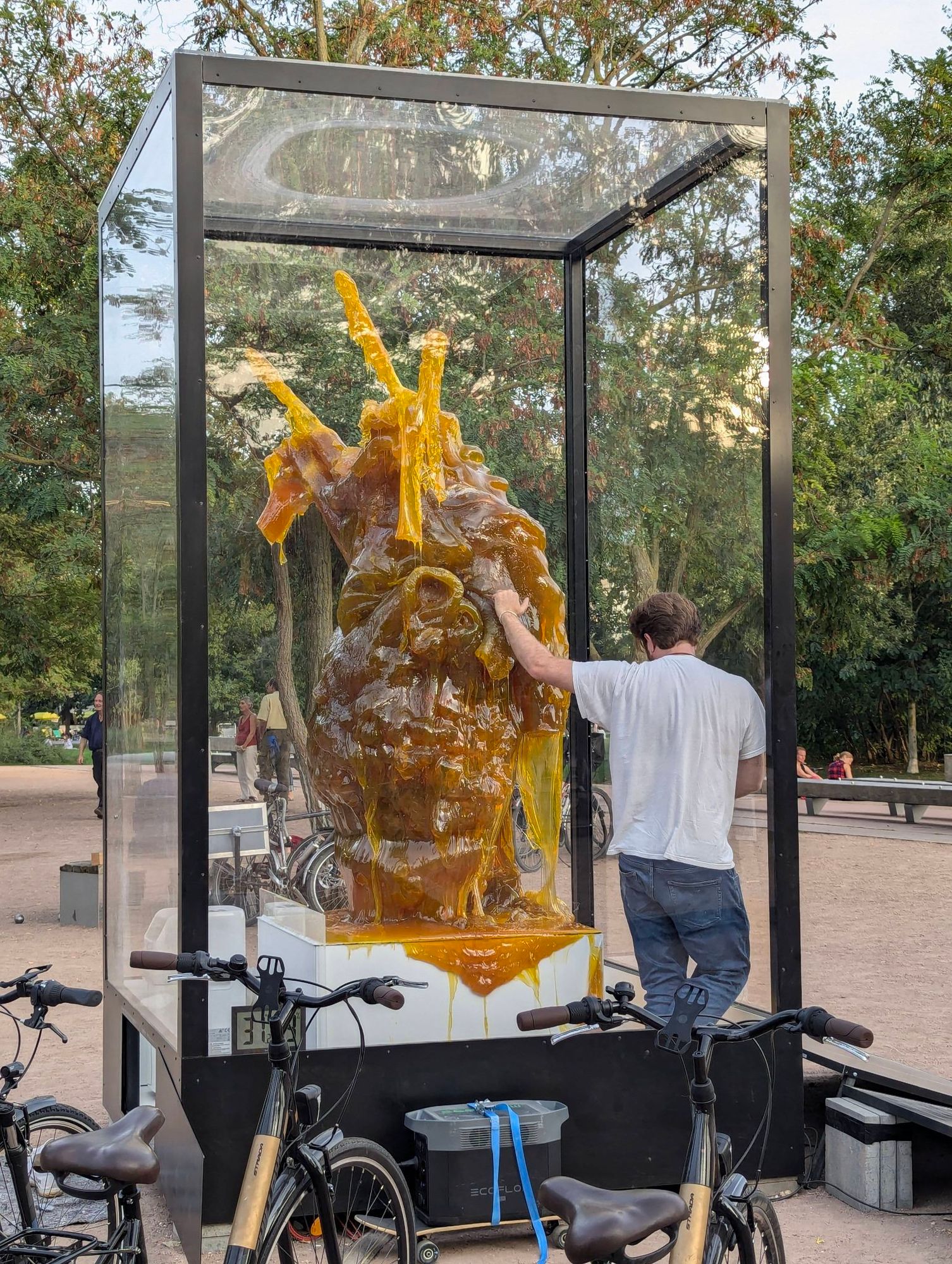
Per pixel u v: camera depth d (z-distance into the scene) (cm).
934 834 1759
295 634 530
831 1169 514
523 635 524
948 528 2573
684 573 570
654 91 509
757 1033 298
